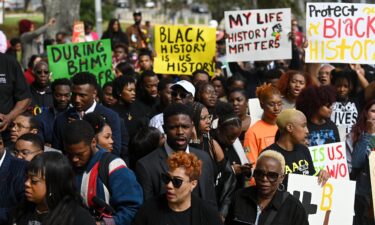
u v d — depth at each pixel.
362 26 13.49
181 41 14.85
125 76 11.73
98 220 6.84
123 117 11.70
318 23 13.49
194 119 8.69
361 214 9.82
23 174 7.12
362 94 11.84
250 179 8.84
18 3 55.72
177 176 6.66
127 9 59.88
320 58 13.52
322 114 9.76
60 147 9.31
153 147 8.45
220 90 13.57
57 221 5.99
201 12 57.91
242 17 14.46
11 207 6.86
